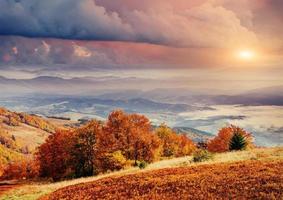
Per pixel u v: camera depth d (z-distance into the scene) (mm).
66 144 66812
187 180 26688
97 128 66125
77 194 29703
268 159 32906
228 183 23875
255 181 23406
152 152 65500
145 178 30719
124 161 62000
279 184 21969
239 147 51844
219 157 41125
